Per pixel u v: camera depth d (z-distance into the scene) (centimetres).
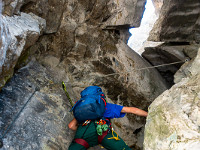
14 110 246
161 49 533
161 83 516
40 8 324
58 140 261
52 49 381
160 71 574
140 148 379
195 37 514
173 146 188
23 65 320
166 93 238
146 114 264
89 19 415
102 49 448
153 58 564
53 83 342
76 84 391
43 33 353
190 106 200
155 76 516
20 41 252
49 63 376
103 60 440
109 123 258
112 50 464
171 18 542
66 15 379
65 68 396
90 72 415
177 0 527
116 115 266
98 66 430
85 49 420
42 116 270
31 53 347
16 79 289
